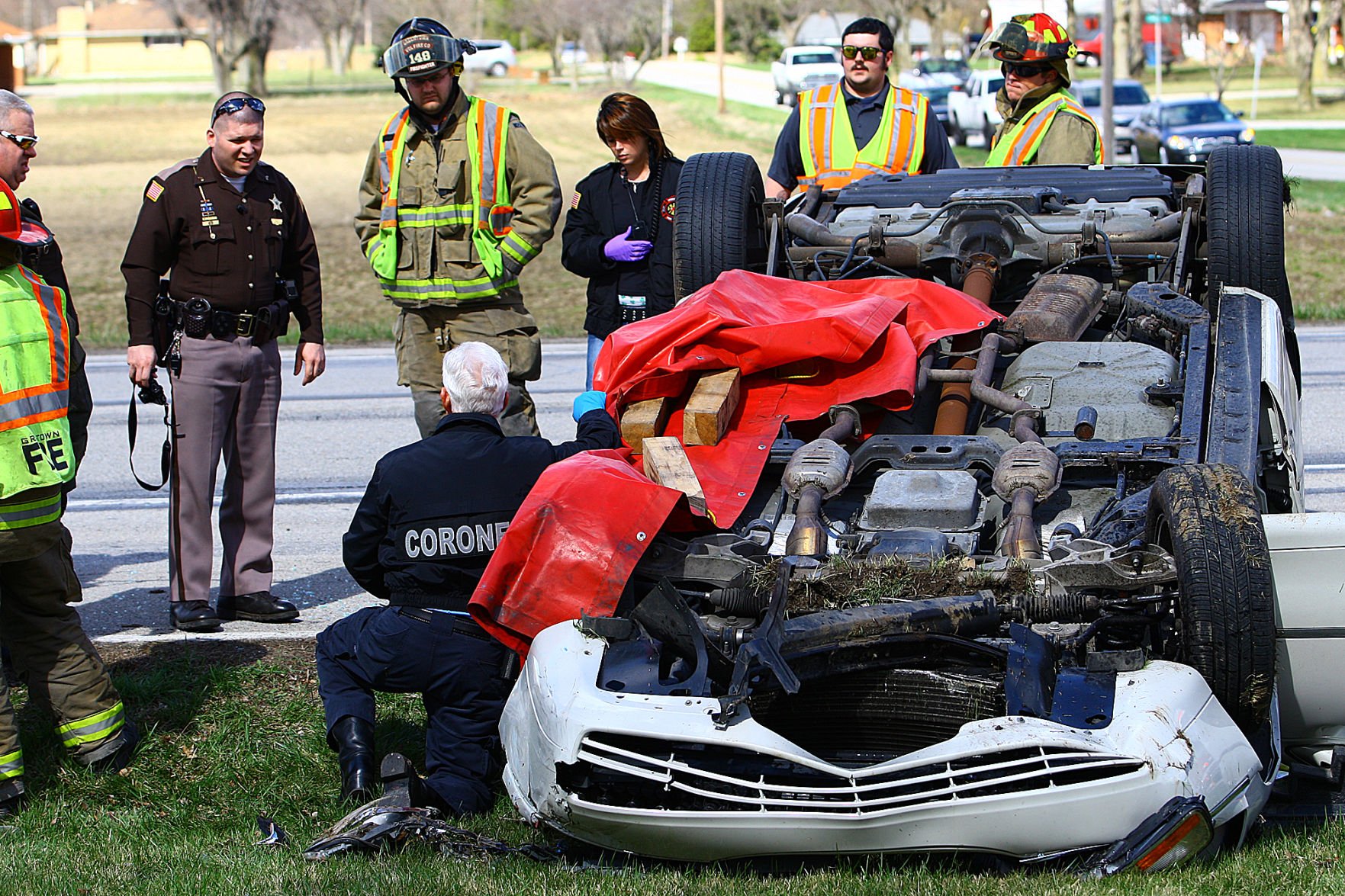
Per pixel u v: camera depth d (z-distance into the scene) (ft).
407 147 23.41
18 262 16.66
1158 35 173.58
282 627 22.70
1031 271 23.17
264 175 22.44
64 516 30.76
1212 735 13.37
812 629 13.83
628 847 13.82
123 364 50.06
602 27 238.07
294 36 283.79
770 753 13.07
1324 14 235.40
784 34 291.17
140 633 22.61
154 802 17.01
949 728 14.53
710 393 18.47
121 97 229.66
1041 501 16.51
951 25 235.61
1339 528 14.12
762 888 13.23
